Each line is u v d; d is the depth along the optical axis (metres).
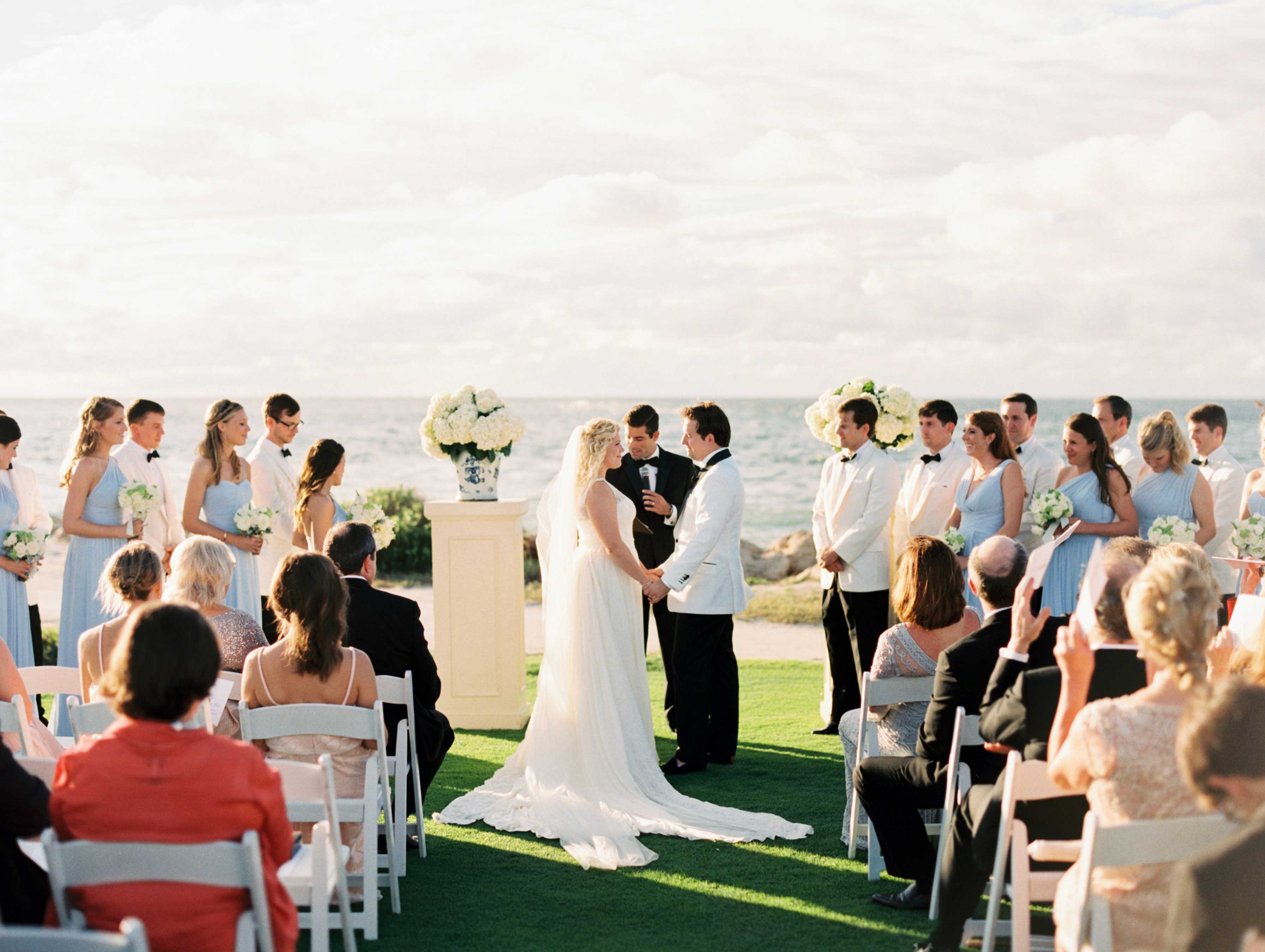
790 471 42.00
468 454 6.63
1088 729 2.39
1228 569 6.41
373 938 3.51
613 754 4.97
